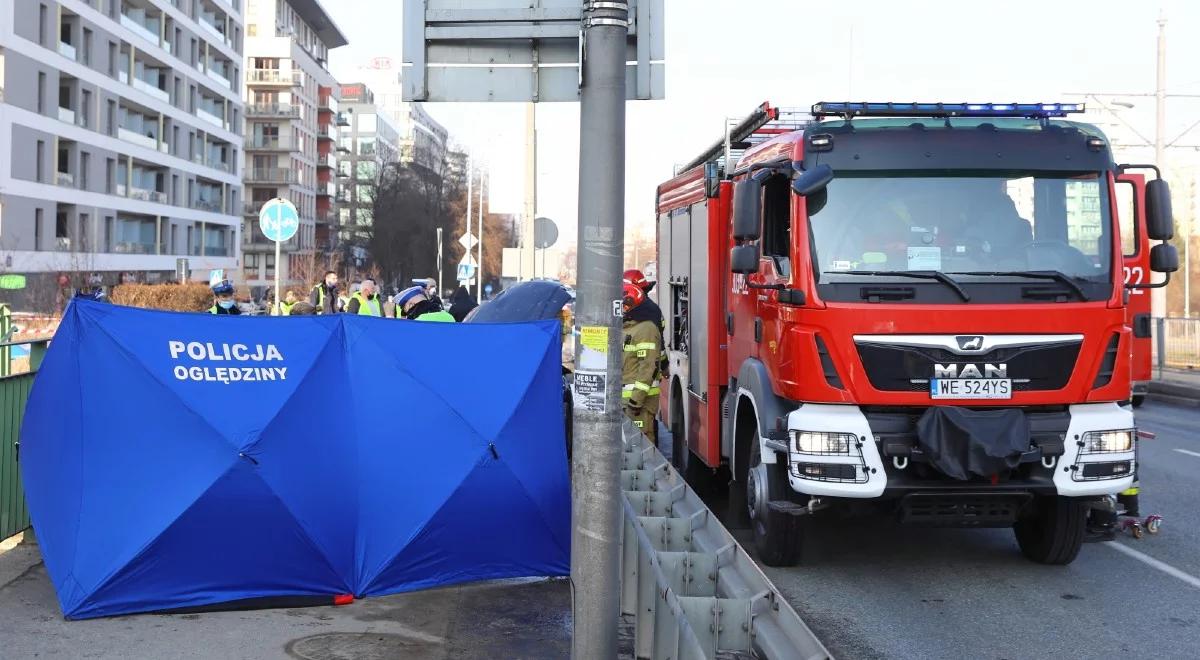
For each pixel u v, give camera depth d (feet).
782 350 24.61
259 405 21.33
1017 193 24.45
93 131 209.87
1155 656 20.13
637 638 18.74
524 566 23.16
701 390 32.83
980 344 23.32
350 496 21.99
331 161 393.91
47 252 188.96
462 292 40.88
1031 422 23.43
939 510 23.68
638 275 34.76
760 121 29.43
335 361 22.33
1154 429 56.29
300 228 357.82
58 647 18.74
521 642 19.58
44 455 21.33
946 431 22.76
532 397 23.61
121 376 21.24
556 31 15.90
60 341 21.45
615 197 15.19
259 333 21.93
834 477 23.24
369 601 21.88
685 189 35.68
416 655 18.72
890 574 26.30
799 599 24.06
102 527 20.70
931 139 24.45
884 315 23.34
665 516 23.40
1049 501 26.02
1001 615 22.82
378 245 333.83
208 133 276.62
